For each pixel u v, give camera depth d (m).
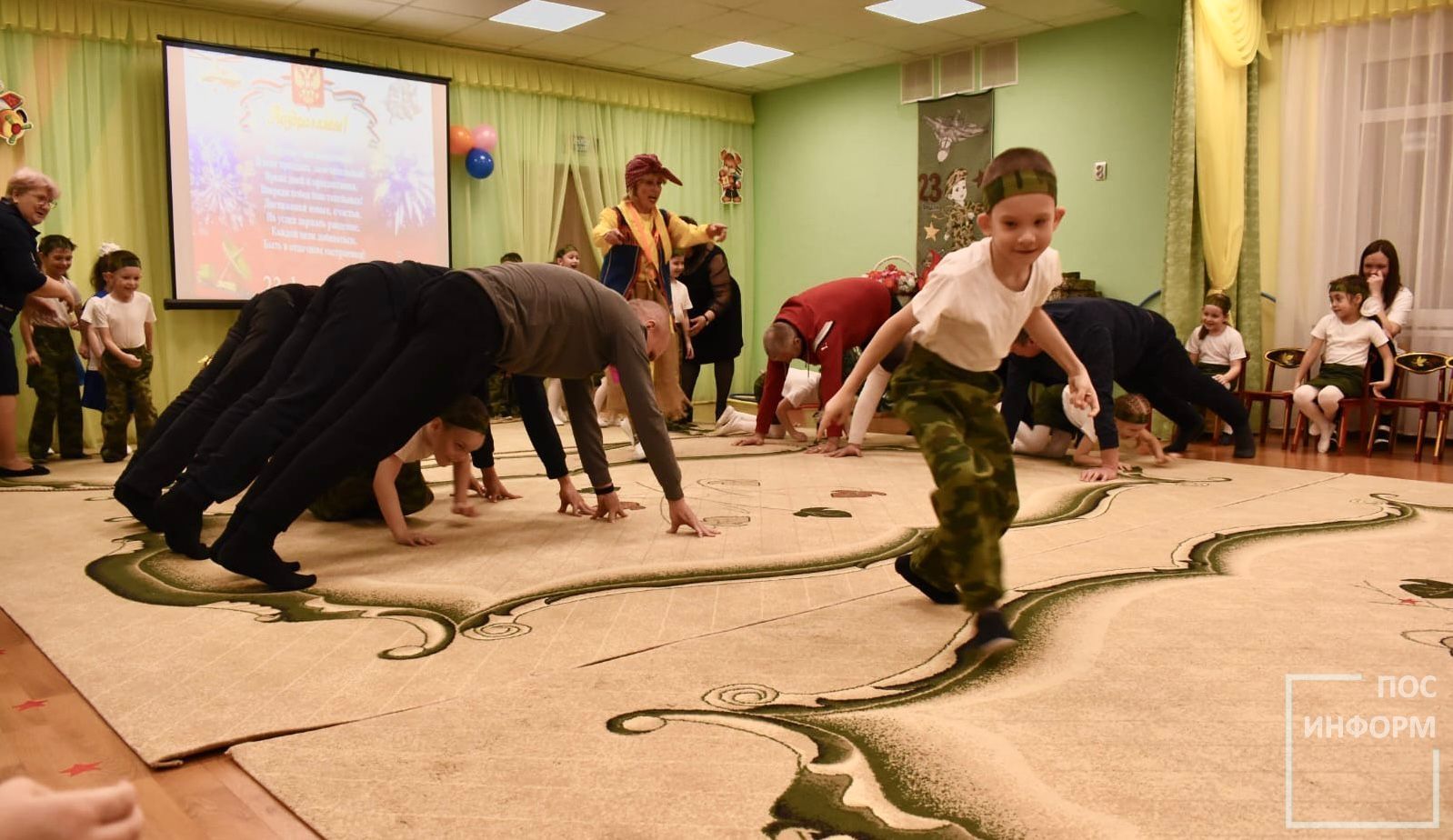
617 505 3.42
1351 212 6.23
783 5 7.04
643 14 7.20
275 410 2.86
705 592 2.46
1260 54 6.50
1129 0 6.35
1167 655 1.94
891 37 7.86
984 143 8.11
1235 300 6.49
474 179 8.25
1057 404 4.83
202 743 1.55
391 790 1.39
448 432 3.14
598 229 4.97
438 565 2.75
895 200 8.80
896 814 1.30
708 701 1.72
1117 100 7.32
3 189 6.19
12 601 2.43
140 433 5.54
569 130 8.71
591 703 1.71
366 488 3.33
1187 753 1.49
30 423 6.21
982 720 1.62
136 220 6.70
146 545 3.07
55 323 5.43
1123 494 3.89
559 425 6.59
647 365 3.06
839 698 1.73
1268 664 1.89
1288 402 5.79
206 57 6.79
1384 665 1.88
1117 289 7.41
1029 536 3.09
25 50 6.21
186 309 6.87
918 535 3.14
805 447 5.43
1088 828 1.26
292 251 7.26
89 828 0.57
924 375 2.04
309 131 7.28
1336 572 2.61
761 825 1.27
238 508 2.55
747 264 10.02
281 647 2.05
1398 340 5.84
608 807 1.33
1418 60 5.96
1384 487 4.07
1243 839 1.23
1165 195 7.11
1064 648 1.99
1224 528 3.20
